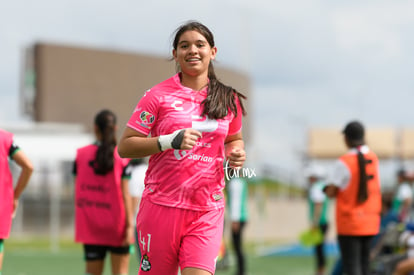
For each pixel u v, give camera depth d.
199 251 5.70
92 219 9.34
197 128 5.70
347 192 10.09
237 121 6.05
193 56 5.75
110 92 55.81
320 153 46.50
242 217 15.88
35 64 52.56
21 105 52.81
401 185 18.05
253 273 18.39
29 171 8.48
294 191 46.19
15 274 17.48
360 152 10.17
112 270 9.54
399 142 46.47
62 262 20.98
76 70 54.12
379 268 12.45
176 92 5.77
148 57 58.16
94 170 9.30
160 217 5.76
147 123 5.76
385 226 13.65
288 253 26.11
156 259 5.86
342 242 10.16
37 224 36.69
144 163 10.23
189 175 5.70
